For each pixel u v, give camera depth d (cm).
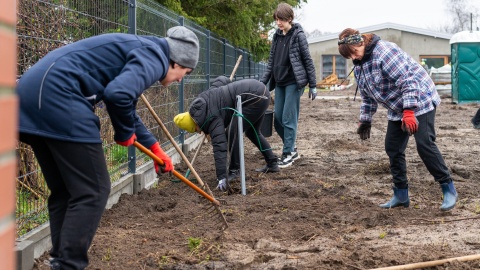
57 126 309
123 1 656
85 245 319
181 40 356
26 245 389
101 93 328
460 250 443
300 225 525
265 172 800
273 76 859
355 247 454
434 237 479
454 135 1234
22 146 445
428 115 545
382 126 1438
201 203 623
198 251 445
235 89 694
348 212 574
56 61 319
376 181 738
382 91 541
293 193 666
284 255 435
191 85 1052
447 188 563
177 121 687
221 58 1425
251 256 434
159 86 815
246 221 539
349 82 4638
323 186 702
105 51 330
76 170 315
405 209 582
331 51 4900
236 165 753
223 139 687
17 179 440
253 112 706
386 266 409
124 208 586
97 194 320
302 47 811
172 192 681
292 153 854
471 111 1867
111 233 495
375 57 531
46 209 469
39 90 310
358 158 932
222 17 1619
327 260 419
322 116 1766
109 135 610
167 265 414
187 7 1517
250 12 1645
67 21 518
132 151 666
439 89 2738
